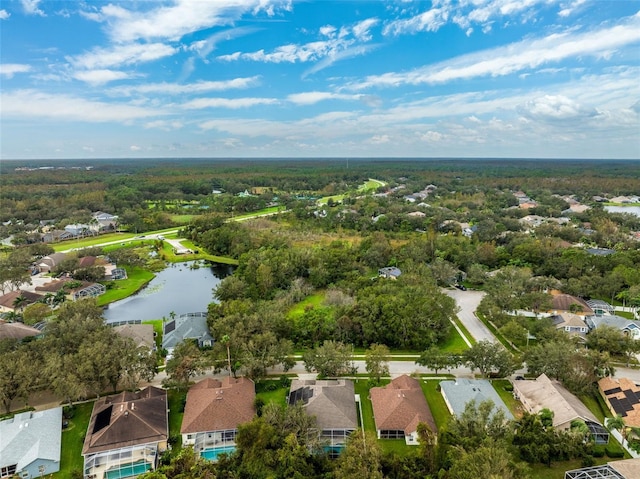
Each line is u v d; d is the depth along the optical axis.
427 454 52.31
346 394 70.19
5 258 151.62
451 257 151.88
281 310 107.75
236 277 127.81
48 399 73.31
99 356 70.88
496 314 99.44
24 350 75.62
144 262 163.00
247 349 80.19
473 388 72.31
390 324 93.38
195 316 106.44
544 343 85.00
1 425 62.47
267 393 74.56
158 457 59.09
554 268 135.12
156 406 66.31
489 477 44.28
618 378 75.56
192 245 194.88
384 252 153.62
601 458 58.59
